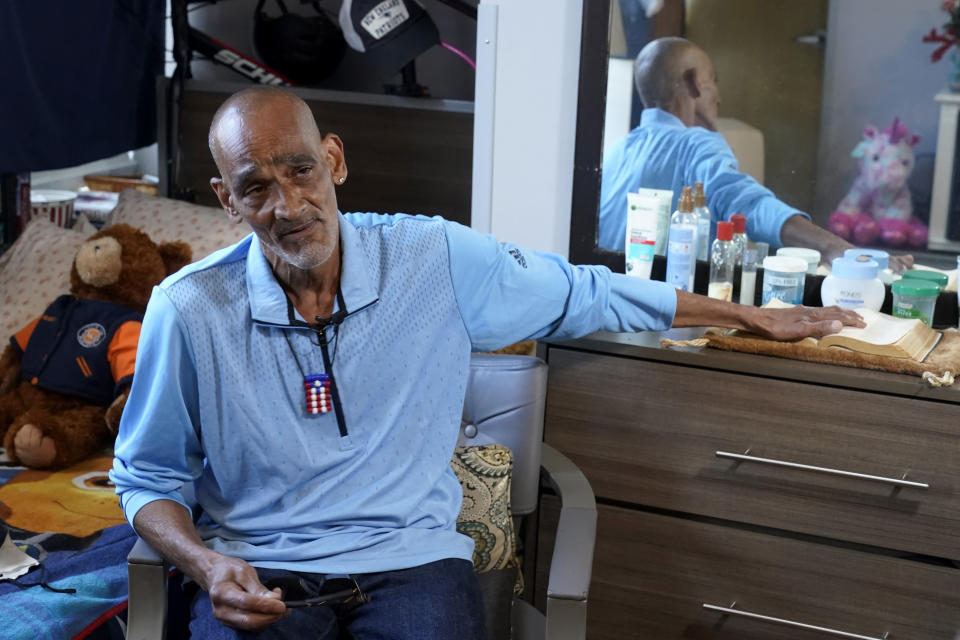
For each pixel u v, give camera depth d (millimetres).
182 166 2859
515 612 1693
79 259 2258
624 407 1883
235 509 1558
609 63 2102
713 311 1798
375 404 1567
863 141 1985
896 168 1972
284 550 1506
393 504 1550
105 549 1806
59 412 2178
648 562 1939
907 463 1701
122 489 1533
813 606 1836
